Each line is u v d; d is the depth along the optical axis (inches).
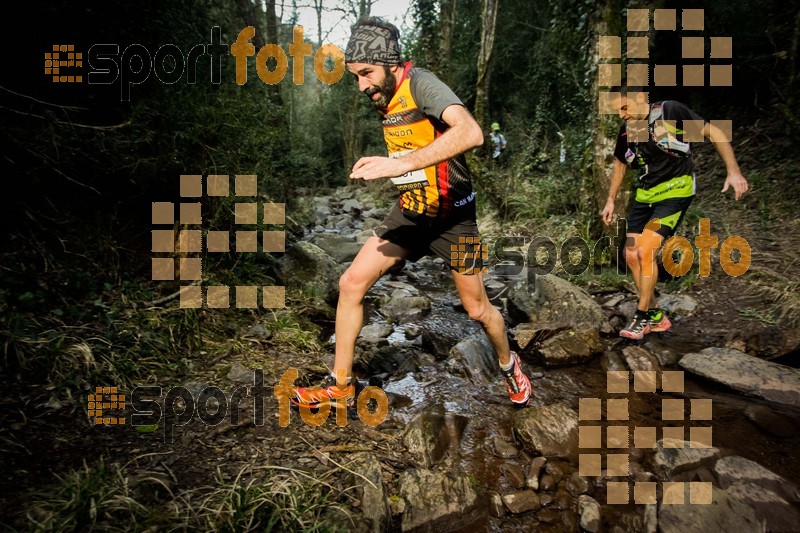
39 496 51.8
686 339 120.9
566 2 266.7
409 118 67.7
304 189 365.1
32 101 97.1
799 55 230.5
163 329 97.1
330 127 671.8
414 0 308.2
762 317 122.6
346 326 77.8
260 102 184.7
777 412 86.7
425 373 105.3
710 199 207.0
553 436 78.7
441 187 70.9
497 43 448.5
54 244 101.2
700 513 59.7
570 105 282.5
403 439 76.9
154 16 122.1
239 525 53.2
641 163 115.5
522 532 61.1
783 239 161.8
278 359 100.7
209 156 139.9
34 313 84.2
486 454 76.7
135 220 123.3
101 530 49.1
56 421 66.3
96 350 82.1
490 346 115.6
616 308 141.7
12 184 95.3
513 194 253.1
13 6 91.9
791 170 200.2
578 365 110.3
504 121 439.5
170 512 53.2
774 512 60.0
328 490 61.7
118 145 110.6
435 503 62.4
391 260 77.4
